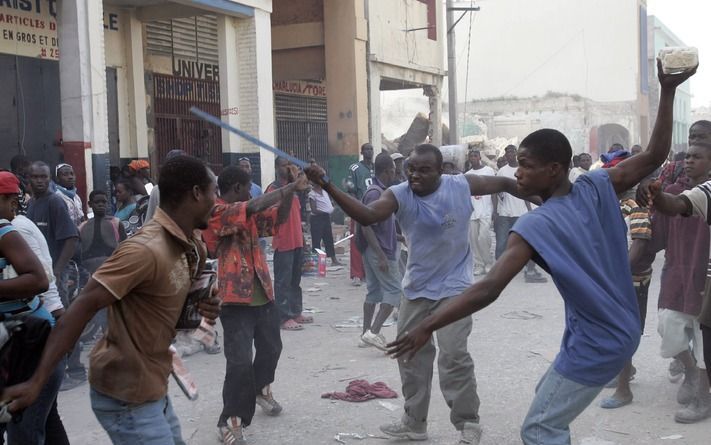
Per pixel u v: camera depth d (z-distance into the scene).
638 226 5.36
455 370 4.77
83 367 6.77
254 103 15.30
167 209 3.17
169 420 3.39
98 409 3.14
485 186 4.94
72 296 7.17
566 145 3.28
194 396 3.54
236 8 14.63
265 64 15.47
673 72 3.38
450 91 21.66
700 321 4.37
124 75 15.45
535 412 3.25
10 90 12.78
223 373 6.92
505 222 12.37
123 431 3.12
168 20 16.47
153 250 3.00
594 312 3.13
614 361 3.14
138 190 10.59
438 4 23.69
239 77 15.35
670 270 5.46
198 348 7.75
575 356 3.17
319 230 13.42
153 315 3.09
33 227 4.48
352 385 6.23
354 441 5.14
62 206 6.68
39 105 13.28
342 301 10.33
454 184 4.88
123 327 3.06
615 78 39.47
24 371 3.31
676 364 6.24
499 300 10.06
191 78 17.20
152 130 16.11
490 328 8.39
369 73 19.78
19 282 3.53
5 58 12.68
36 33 13.18
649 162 3.49
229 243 5.10
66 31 11.27
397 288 7.41
